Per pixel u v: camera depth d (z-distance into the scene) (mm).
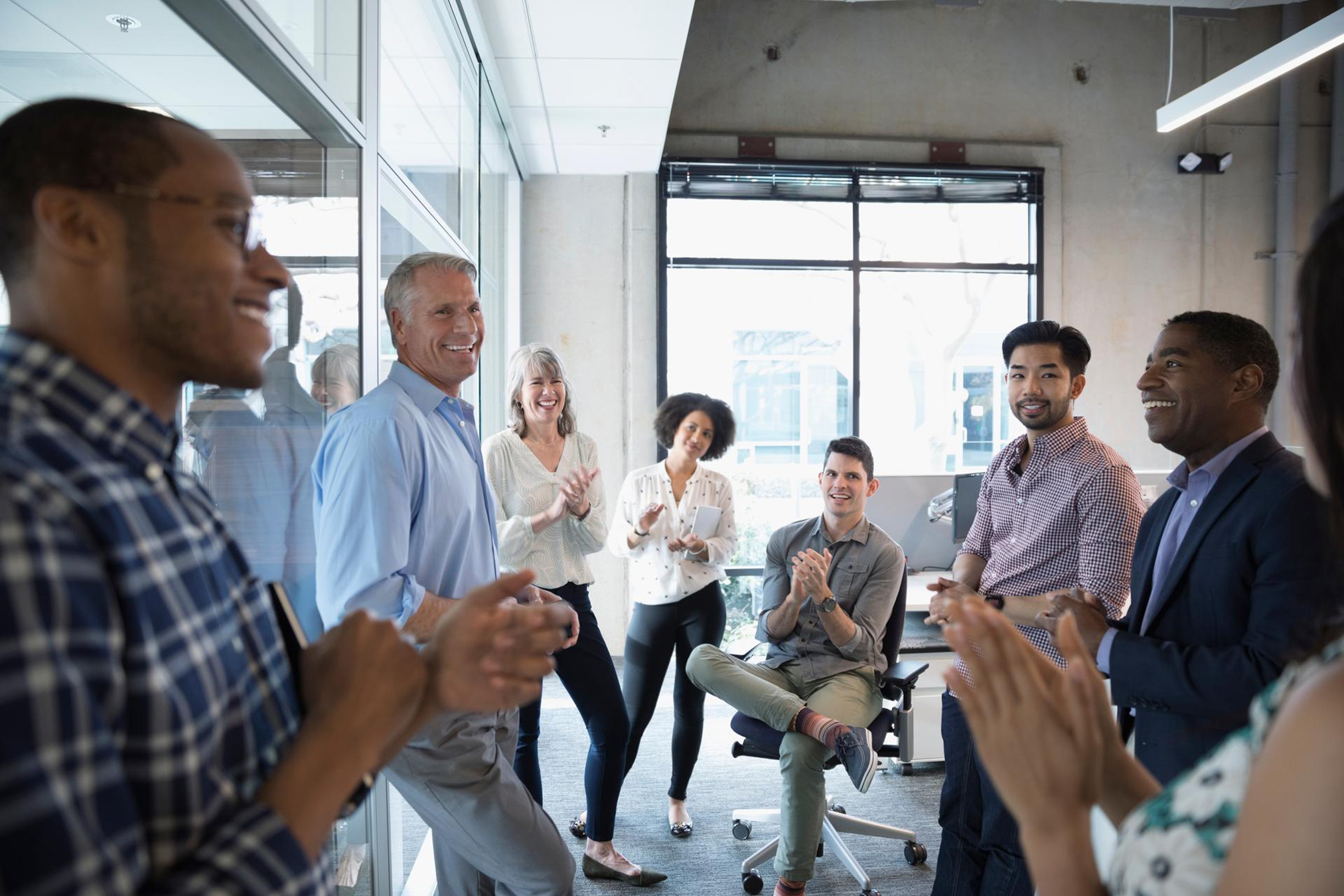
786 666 2814
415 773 1650
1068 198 5754
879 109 5598
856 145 5555
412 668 697
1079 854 644
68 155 578
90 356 598
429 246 2746
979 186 5652
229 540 716
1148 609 1502
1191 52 5812
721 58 5496
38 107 593
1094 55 5734
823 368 5672
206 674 589
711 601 3057
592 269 5410
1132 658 1419
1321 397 590
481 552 1864
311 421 1716
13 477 470
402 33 2395
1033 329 2100
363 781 742
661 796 3322
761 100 5523
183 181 611
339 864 1790
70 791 444
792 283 5621
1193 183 5836
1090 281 5773
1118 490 1949
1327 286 581
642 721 3027
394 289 1790
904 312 5730
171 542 589
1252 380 1441
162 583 561
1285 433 5820
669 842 2932
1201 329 1471
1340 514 600
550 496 2795
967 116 5660
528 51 3633
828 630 2695
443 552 1735
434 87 2812
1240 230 5879
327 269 1780
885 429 5766
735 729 2670
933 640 3494
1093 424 5793
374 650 689
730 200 5535
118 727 506
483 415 4070
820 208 5586
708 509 3016
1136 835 659
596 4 3199
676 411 3213
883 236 5656
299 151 1573
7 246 588
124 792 484
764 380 5641
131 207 592
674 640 3062
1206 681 1317
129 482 566
